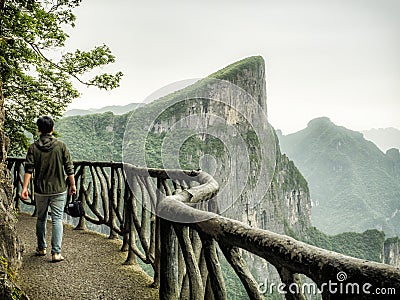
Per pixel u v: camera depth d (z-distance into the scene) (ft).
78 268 11.54
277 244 3.15
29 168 11.91
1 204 9.85
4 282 7.60
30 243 14.40
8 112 24.68
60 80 24.63
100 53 24.70
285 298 3.08
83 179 16.81
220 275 4.29
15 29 20.93
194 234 6.18
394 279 2.23
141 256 11.32
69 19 24.97
